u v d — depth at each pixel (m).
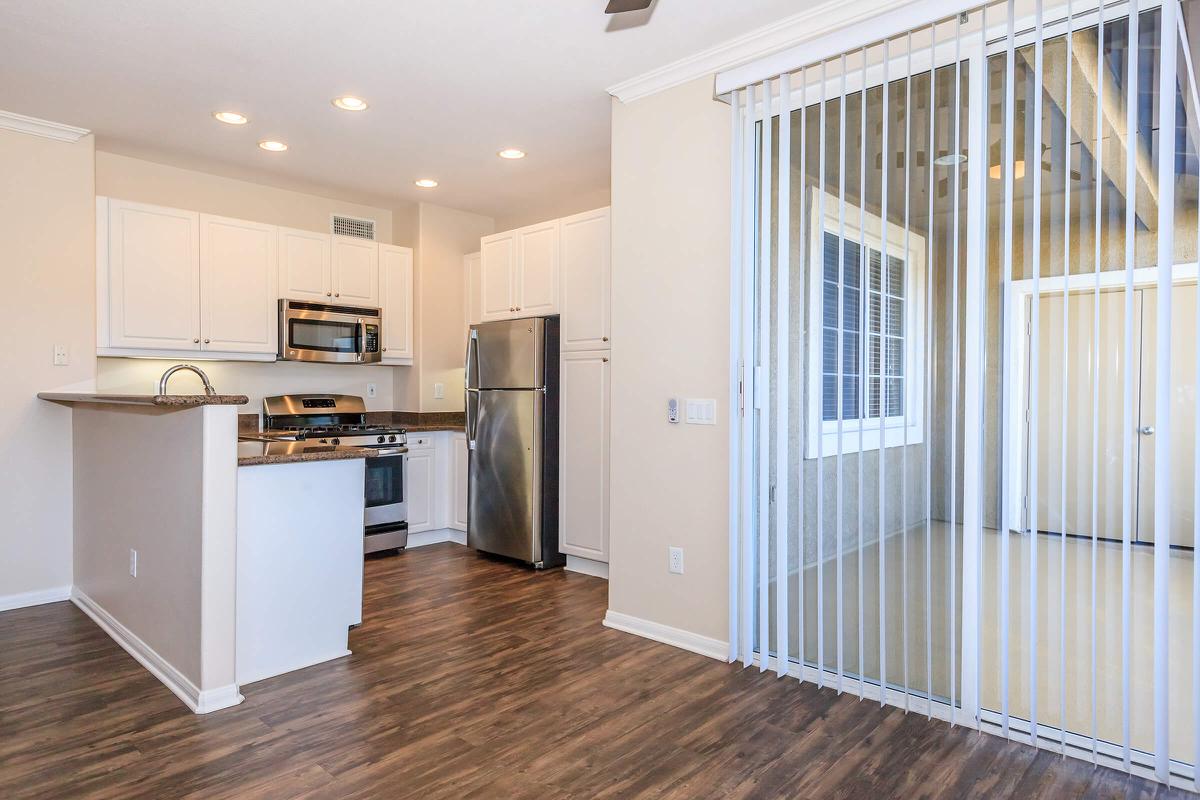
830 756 2.17
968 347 2.28
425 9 2.60
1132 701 2.07
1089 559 2.08
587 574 4.27
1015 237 2.20
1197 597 1.94
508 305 4.70
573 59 2.99
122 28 2.72
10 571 3.59
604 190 4.92
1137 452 1.99
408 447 4.90
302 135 3.86
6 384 3.55
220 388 4.65
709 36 2.80
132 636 3.01
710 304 2.99
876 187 2.48
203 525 2.46
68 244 3.71
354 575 3.01
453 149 4.09
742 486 2.88
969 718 2.34
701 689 2.65
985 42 2.22
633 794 1.97
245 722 2.37
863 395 2.50
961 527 2.31
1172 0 1.93
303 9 2.59
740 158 2.85
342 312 4.80
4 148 3.53
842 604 2.61
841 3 2.55
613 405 3.36
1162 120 1.95
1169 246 1.93
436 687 2.66
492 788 2.00
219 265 4.29
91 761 2.12
